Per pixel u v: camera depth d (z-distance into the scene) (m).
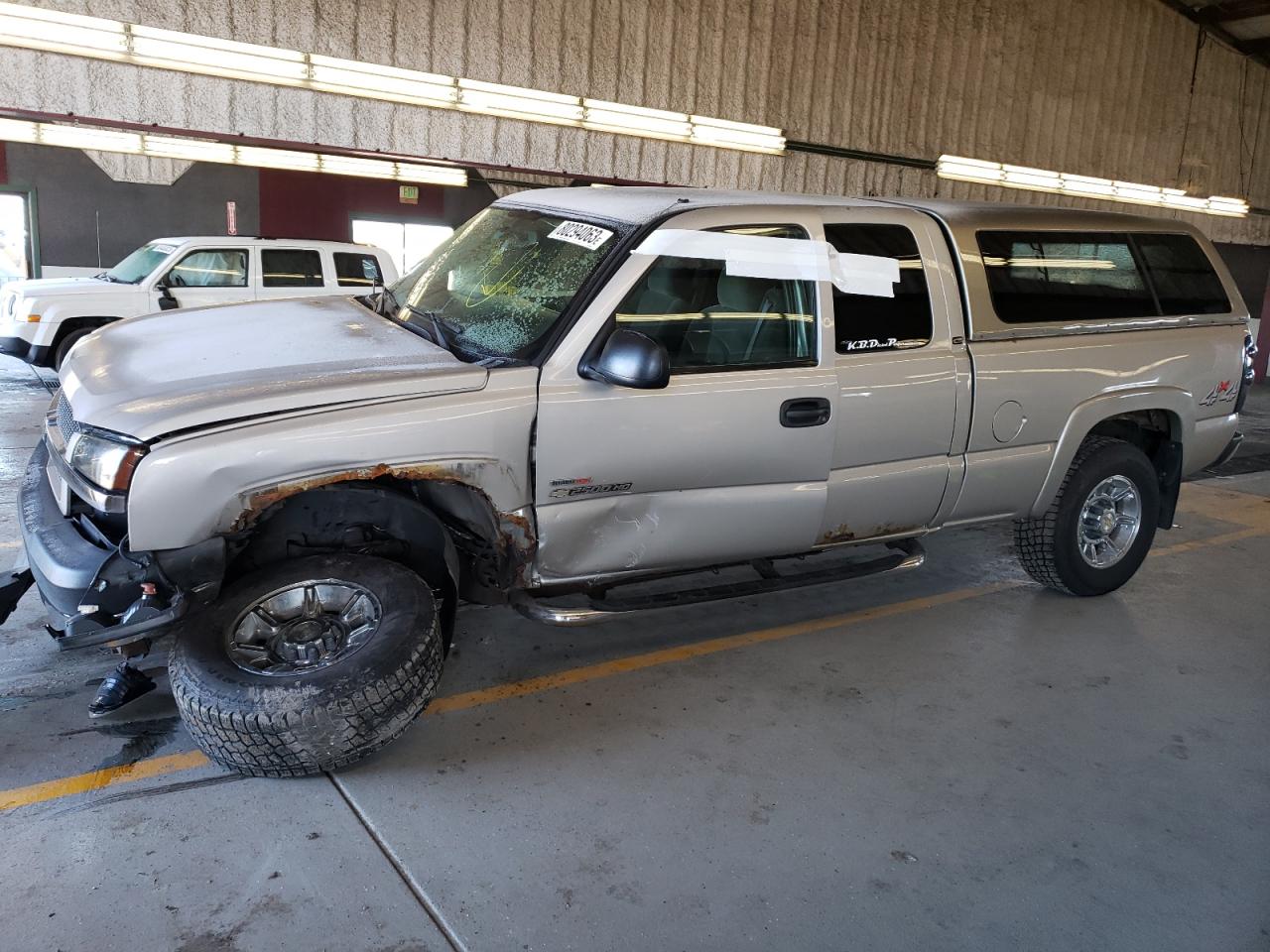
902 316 3.94
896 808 3.11
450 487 3.33
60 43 12.87
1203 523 6.88
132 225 14.30
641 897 2.62
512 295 3.54
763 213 3.69
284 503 3.17
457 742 3.33
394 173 15.39
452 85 15.13
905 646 4.38
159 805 2.87
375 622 3.11
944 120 19.16
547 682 3.81
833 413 3.73
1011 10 19.09
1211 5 20.72
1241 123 22.91
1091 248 4.61
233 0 13.62
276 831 2.78
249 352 3.27
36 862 2.59
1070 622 4.78
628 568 3.57
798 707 3.73
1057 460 4.50
